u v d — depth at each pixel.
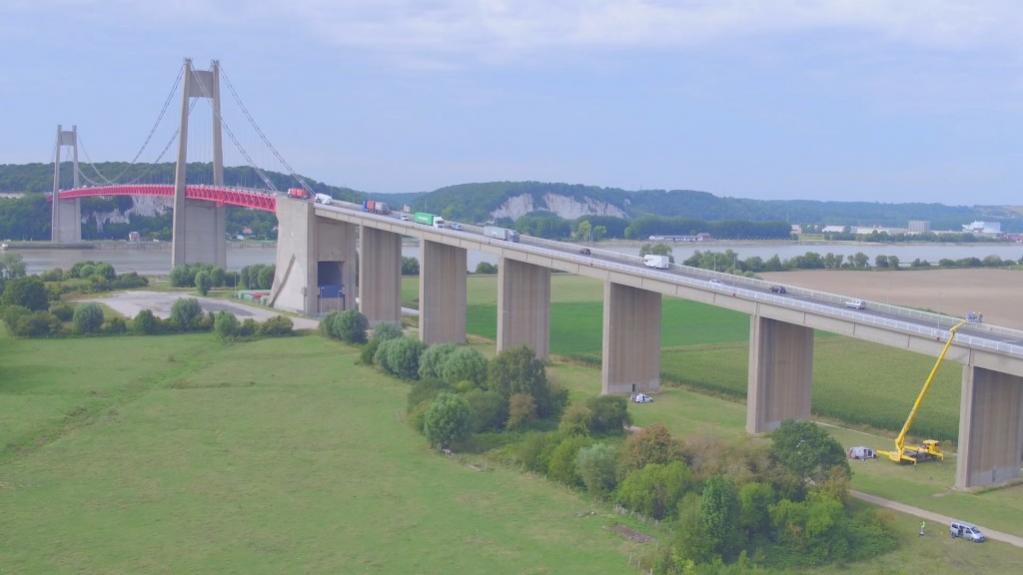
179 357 143.62
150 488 83.62
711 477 73.62
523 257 140.12
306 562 68.19
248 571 66.75
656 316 127.06
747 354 151.38
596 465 82.00
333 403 115.12
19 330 158.12
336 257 198.38
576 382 132.38
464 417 95.62
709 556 67.00
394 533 73.62
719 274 128.38
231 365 138.38
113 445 96.38
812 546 69.50
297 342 159.12
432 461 92.12
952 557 69.88
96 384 122.81
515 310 145.62
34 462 90.44
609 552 70.06
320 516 77.25
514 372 107.50
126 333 164.88
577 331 174.25
